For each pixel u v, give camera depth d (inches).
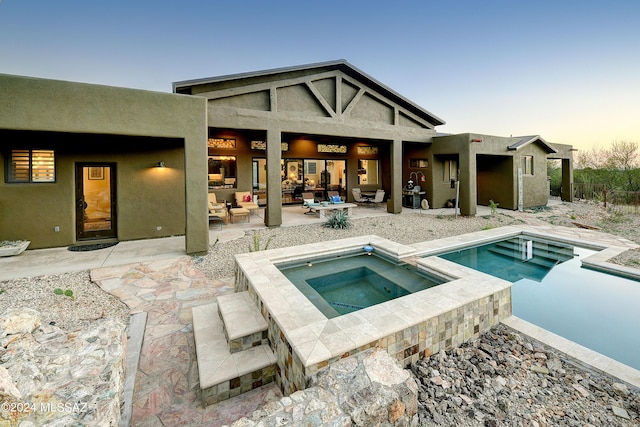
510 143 544.4
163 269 230.8
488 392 104.7
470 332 135.0
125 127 237.1
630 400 100.2
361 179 647.8
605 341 144.6
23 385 82.6
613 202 586.6
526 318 167.6
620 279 220.4
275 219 385.1
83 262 239.3
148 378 114.8
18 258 249.0
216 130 432.1
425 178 567.8
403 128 505.4
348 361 96.5
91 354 100.3
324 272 206.2
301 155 572.7
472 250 283.9
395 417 83.4
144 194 321.1
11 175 269.3
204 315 151.2
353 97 461.1
